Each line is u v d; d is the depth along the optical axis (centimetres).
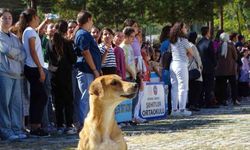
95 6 2986
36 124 1112
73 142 1043
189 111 1551
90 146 705
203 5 3316
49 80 1133
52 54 1151
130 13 3080
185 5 3228
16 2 3038
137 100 1338
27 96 1202
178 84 1509
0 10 1092
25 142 1048
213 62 1747
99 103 705
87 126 715
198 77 1634
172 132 1174
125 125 1314
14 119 1102
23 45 1109
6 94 1081
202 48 1738
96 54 1130
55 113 1198
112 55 1221
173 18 3269
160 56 1639
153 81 1544
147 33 4431
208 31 1767
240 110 1689
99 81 711
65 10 2997
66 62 1149
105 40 1212
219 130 1196
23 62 1107
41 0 2895
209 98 1770
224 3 3425
